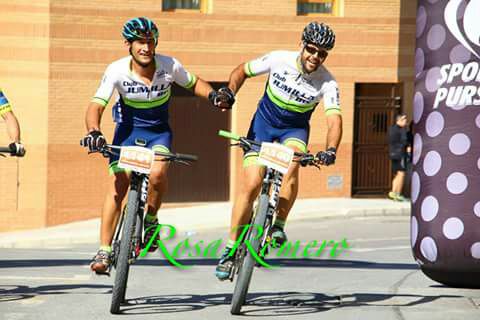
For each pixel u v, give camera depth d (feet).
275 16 175.52
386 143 185.06
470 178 70.08
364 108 184.03
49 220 166.50
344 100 181.06
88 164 168.14
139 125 64.80
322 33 63.46
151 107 64.28
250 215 64.28
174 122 174.29
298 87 65.77
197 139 175.32
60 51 165.48
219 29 173.27
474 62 69.26
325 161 61.00
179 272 88.53
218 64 173.58
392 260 104.32
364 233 139.03
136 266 93.71
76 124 166.91
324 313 65.26
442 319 62.69
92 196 168.66
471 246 70.33
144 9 169.07
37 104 165.99
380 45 181.68
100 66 167.32
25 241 144.36
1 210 166.91
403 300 69.36
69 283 78.64
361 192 184.65
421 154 71.97
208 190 176.24
